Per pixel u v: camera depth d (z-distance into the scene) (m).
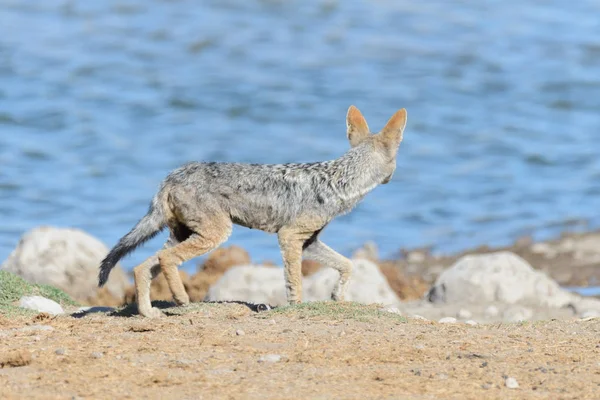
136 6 101.88
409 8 106.31
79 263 29.20
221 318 18.34
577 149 60.50
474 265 27.72
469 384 13.77
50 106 68.50
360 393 13.27
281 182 19.72
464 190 51.34
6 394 13.02
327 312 18.61
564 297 27.00
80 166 55.94
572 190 50.56
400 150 61.03
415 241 42.09
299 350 15.52
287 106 71.25
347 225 45.00
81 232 30.33
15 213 46.88
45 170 54.91
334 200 19.95
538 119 69.12
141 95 73.00
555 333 17.38
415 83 79.31
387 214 46.91
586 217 44.78
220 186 19.50
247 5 104.00
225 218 19.59
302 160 57.59
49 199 49.38
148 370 14.27
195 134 63.47
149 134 63.28
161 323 17.73
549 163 57.12
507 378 13.88
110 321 18.22
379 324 17.84
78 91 73.00
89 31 91.94
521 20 104.06
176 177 19.56
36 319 18.25
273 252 40.53
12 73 76.88
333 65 84.19
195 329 17.06
